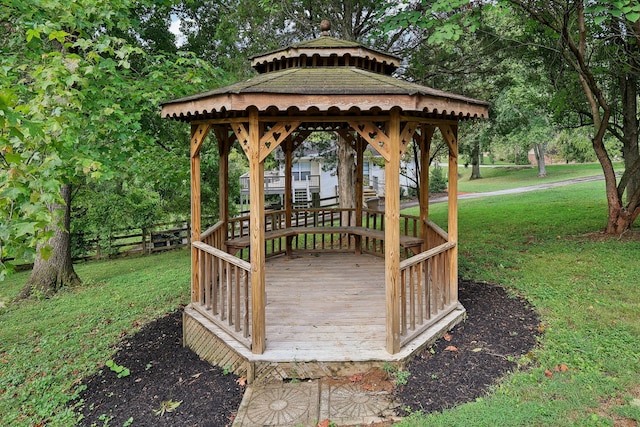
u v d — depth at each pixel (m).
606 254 7.38
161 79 7.04
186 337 4.94
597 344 4.25
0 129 2.94
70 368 4.72
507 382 3.62
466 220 12.47
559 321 4.86
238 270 4.14
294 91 3.44
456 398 3.43
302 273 6.45
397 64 5.22
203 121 4.56
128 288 8.61
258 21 8.79
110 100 5.95
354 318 4.64
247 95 3.40
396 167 3.75
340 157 10.82
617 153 21.98
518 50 8.96
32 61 5.79
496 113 12.19
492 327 4.80
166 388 4.00
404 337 4.03
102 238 13.82
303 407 3.38
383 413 3.27
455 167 4.95
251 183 3.79
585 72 7.56
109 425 3.49
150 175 8.74
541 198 15.73
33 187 3.17
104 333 5.79
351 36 9.30
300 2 9.07
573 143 25.27
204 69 7.48
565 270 6.77
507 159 46.69
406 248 6.36
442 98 3.75
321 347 3.96
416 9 7.46
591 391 3.43
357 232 7.18
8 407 3.99
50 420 3.71
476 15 6.60
